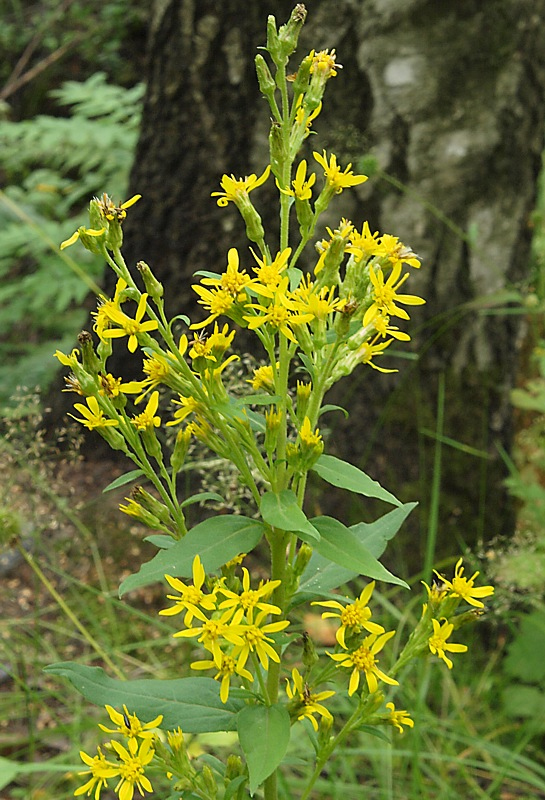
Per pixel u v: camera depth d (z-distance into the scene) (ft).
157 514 4.66
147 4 23.61
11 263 14.71
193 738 7.47
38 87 23.40
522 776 7.60
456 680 9.32
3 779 6.06
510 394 10.38
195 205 10.11
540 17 9.62
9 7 25.86
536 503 10.48
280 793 7.52
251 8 9.54
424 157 9.53
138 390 4.29
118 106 16.25
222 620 3.85
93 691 4.49
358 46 9.37
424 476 10.03
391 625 9.47
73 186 17.34
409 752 7.42
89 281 9.73
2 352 14.30
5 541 7.43
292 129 4.25
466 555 9.14
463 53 9.37
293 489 4.28
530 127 9.82
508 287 9.80
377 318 4.12
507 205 9.80
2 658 9.21
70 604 9.61
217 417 4.33
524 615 9.02
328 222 9.50
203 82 9.86
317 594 4.49
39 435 7.90
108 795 7.82
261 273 3.98
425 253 9.67
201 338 4.31
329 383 4.26
